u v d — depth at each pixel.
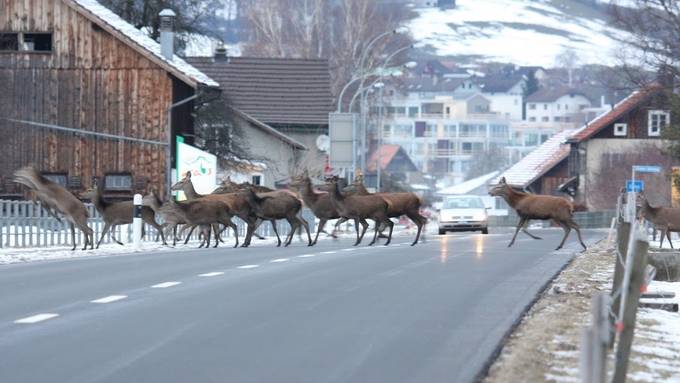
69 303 46.31
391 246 93.62
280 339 37.31
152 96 147.12
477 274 61.34
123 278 57.34
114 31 146.25
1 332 38.47
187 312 43.53
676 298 55.94
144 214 94.81
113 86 147.12
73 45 147.38
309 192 97.81
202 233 104.38
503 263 70.00
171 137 147.75
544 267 67.62
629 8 162.38
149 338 37.25
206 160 124.62
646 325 45.00
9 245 88.50
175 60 158.25
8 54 147.00
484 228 142.75
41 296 48.84
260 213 95.38
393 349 35.66
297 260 70.88
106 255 78.25
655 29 161.50
